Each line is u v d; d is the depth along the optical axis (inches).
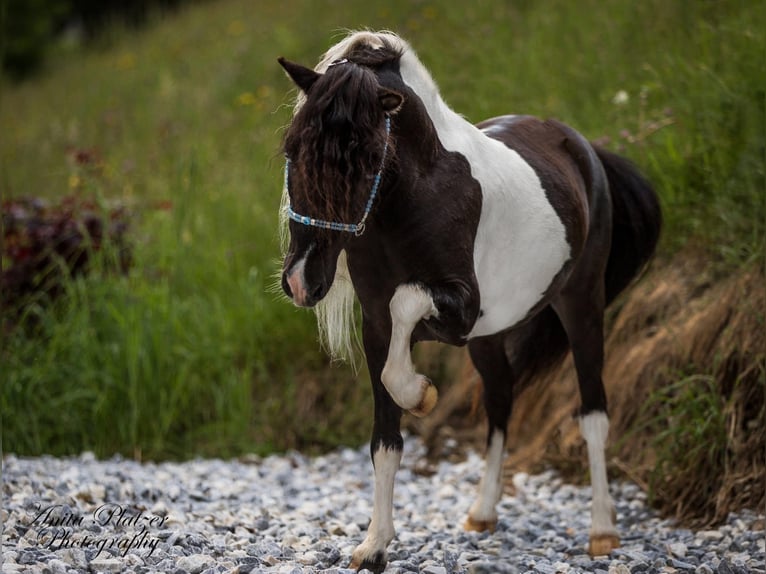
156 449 321.1
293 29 674.8
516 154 211.2
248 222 395.9
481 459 313.9
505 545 223.0
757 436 245.0
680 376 266.4
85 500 234.4
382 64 175.9
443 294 172.9
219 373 347.6
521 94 398.3
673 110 332.2
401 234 172.9
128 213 394.0
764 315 257.6
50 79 887.7
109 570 174.2
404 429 343.6
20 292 358.9
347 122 152.9
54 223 364.8
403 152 171.3
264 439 333.7
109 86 751.1
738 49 335.9
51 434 322.0
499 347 237.9
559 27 451.2
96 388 324.2
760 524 224.7
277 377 354.6
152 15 982.4
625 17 418.3
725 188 298.2
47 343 346.6
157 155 534.9
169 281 363.9
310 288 158.7
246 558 185.2
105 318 340.2
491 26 479.2
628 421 282.8
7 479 242.8
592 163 235.3
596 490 223.6
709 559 209.8
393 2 594.6
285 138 157.8
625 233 251.3
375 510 187.2
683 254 307.7
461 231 178.2
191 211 386.6
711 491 245.0
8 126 717.9
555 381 309.9
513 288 203.3
